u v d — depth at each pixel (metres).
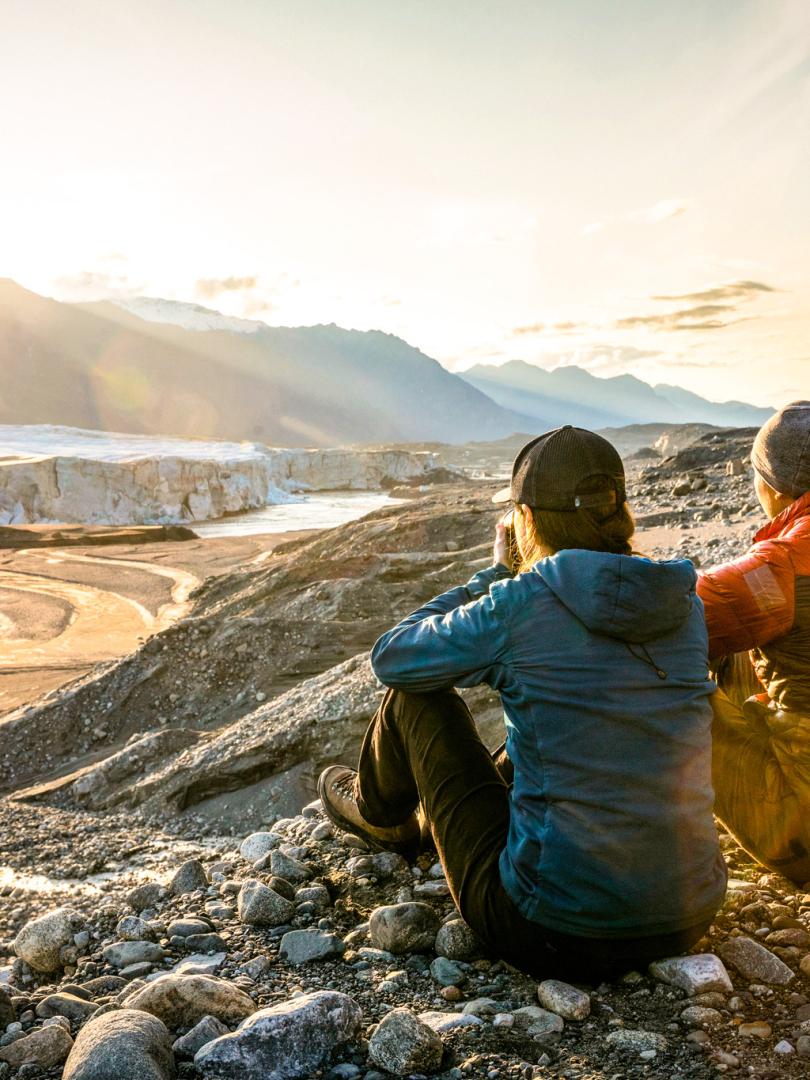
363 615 14.03
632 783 2.00
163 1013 2.10
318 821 4.08
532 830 2.07
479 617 2.10
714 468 23.84
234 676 11.73
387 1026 1.91
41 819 7.52
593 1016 2.09
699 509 16.28
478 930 2.27
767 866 2.72
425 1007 2.23
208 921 2.98
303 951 2.61
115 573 38.38
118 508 77.00
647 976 2.26
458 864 2.31
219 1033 2.00
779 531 2.62
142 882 4.47
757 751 2.57
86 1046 1.76
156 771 8.65
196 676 11.74
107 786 8.84
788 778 2.50
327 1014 1.96
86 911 3.49
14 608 30.27
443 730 2.40
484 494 34.28
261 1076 1.81
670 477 26.12
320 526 71.88
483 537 21.47
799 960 2.32
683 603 2.03
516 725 2.11
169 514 78.19
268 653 11.84
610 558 2.00
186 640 12.21
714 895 2.14
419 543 22.25
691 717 2.06
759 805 2.57
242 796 7.76
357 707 7.94
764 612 2.38
